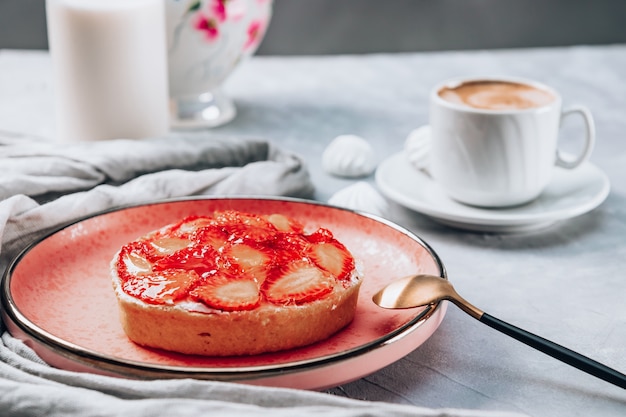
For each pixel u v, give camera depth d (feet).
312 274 2.20
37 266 2.40
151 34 2.99
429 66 3.87
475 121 2.64
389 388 2.14
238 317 2.13
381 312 2.30
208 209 2.61
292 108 3.45
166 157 2.79
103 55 2.94
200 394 1.98
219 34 3.16
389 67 3.87
